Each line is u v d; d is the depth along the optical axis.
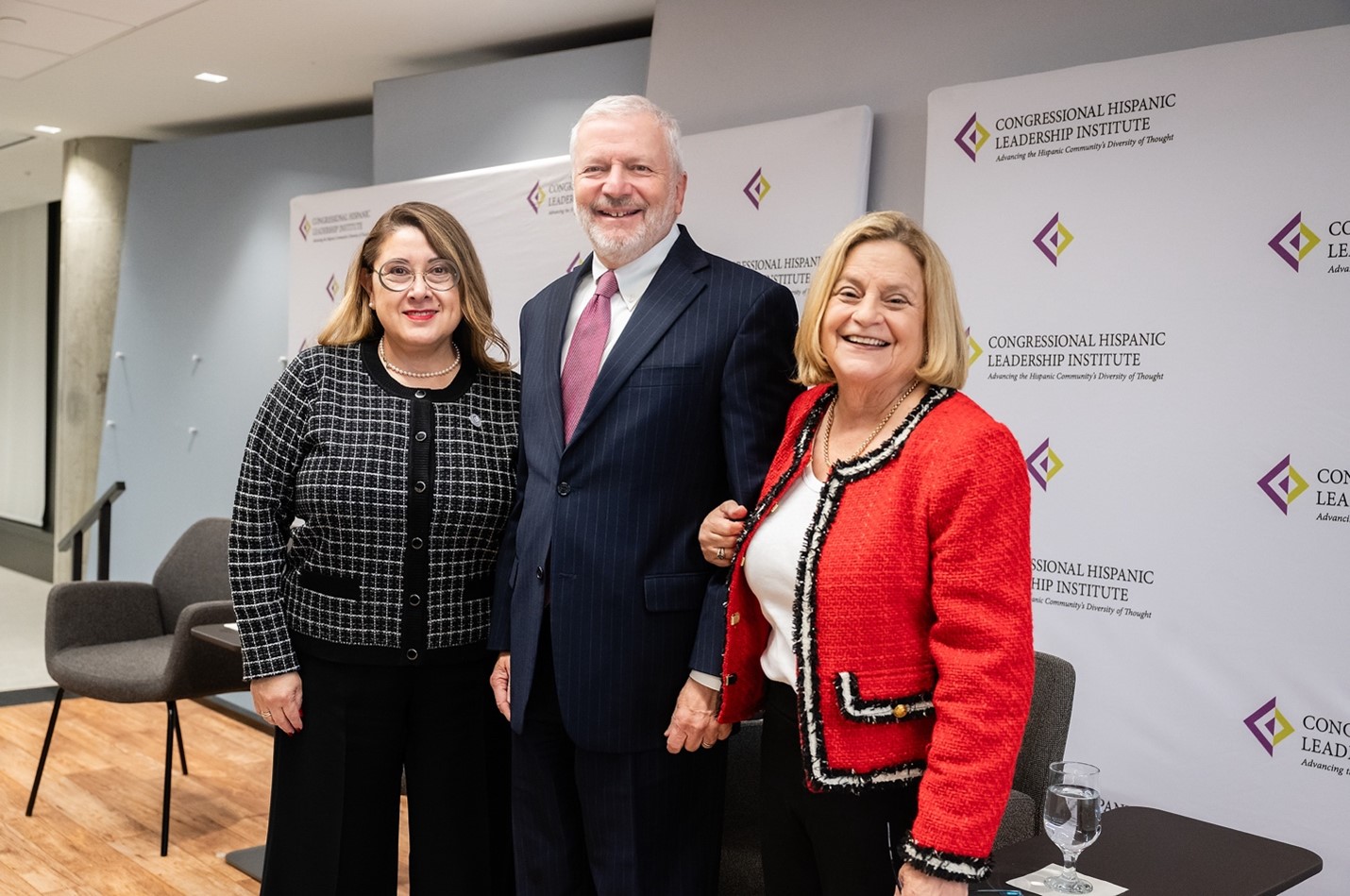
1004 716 1.46
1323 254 2.47
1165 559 2.68
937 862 1.44
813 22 3.48
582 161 2.06
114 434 6.60
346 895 2.30
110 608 4.27
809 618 1.59
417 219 2.30
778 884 1.75
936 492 1.52
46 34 4.75
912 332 1.62
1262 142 2.54
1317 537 2.48
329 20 4.49
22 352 10.03
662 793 2.02
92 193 6.93
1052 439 2.87
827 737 1.58
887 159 3.30
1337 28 2.44
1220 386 2.61
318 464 2.26
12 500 10.09
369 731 2.29
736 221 3.48
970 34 3.14
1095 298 2.80
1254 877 1.77
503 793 2.43
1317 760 2.47
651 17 4.35
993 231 2.97
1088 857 1.85
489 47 4.80
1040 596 2.88
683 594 1.99
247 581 2.27
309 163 5.64
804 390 2.06
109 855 3.65
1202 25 2.74
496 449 2.35
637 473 1.97
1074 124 2.83
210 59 5.09
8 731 4.99
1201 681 2.63
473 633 2.33
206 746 4.88
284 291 5.73
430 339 2.28
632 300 2.09
